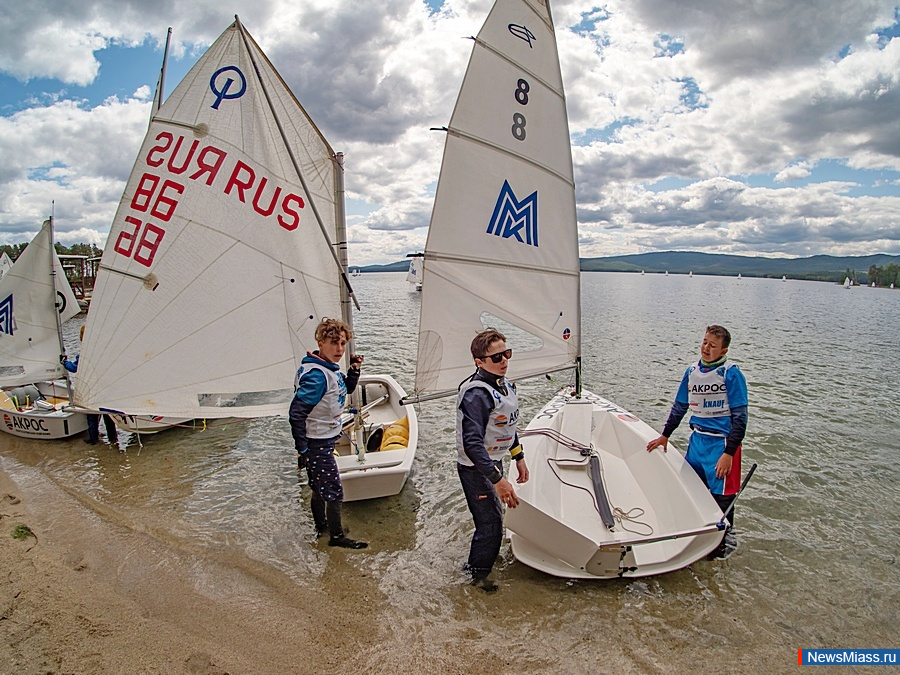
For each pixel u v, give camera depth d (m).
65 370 6.78
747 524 4.58
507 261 4.74
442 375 4.56
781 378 10.63
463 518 4.66
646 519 4.12
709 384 3.86
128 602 3.36
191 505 4.89
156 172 4.84
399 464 4.51
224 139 4.82
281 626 3.17
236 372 5.07
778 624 3.25
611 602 3.43
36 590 3.43
